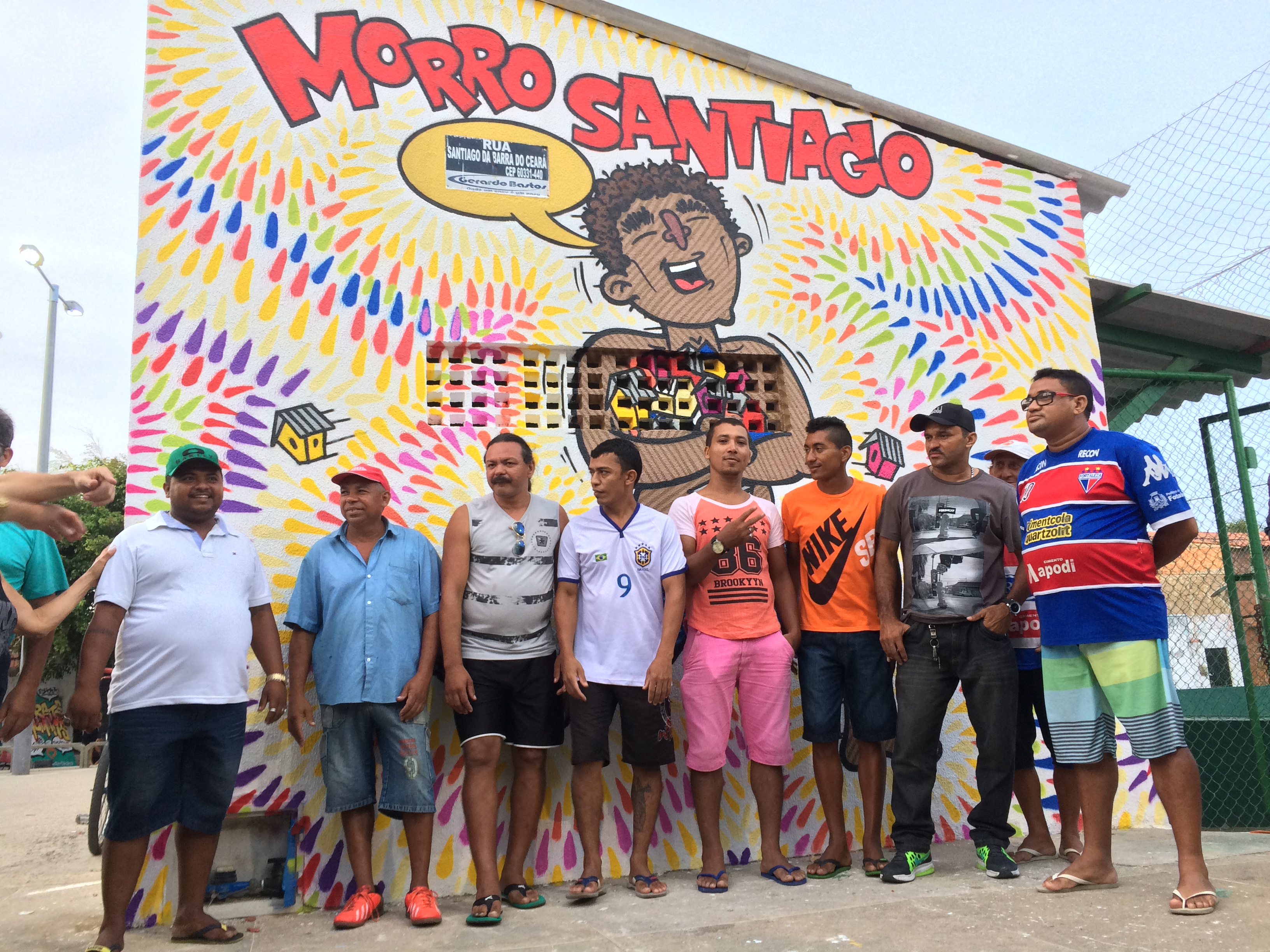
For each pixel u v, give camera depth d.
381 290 3.91
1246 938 2.52
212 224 3.72
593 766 3.36
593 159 4.36
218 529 3.08
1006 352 4.85
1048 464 3.31
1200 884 2.81
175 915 3.12
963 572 3.56
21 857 4.63
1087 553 3.12
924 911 2.95
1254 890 3.04
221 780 2.93
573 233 4.25
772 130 4.71
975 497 3.64
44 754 14.46
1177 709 3.01
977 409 4.74
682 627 3.80
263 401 3.65
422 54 4.17
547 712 3.39
